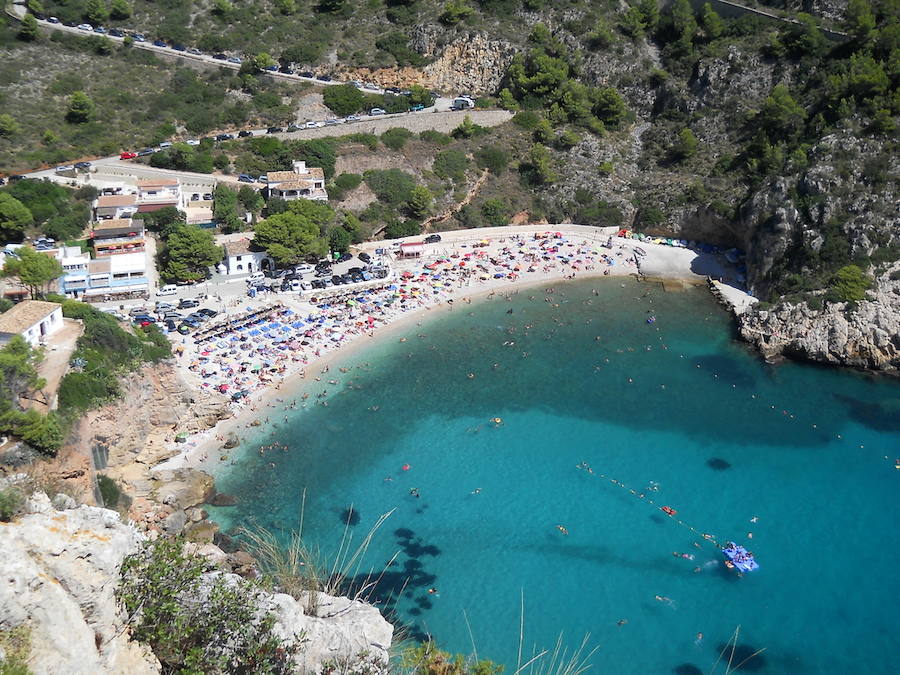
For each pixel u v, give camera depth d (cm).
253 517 9350
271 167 16738
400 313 13975
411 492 9844
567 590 8444
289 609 4325
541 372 12500
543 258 16025
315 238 14762
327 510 9494
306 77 19975
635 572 8706
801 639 7944
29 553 3462
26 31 19038
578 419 11375
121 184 15638
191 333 12675
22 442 7838
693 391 12144
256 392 11638
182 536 4491
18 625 3203
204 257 14000
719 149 17512
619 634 7931
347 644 4366
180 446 10481
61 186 15062
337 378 12125
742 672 7575
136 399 10031
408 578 8494
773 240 14575
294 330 13150
